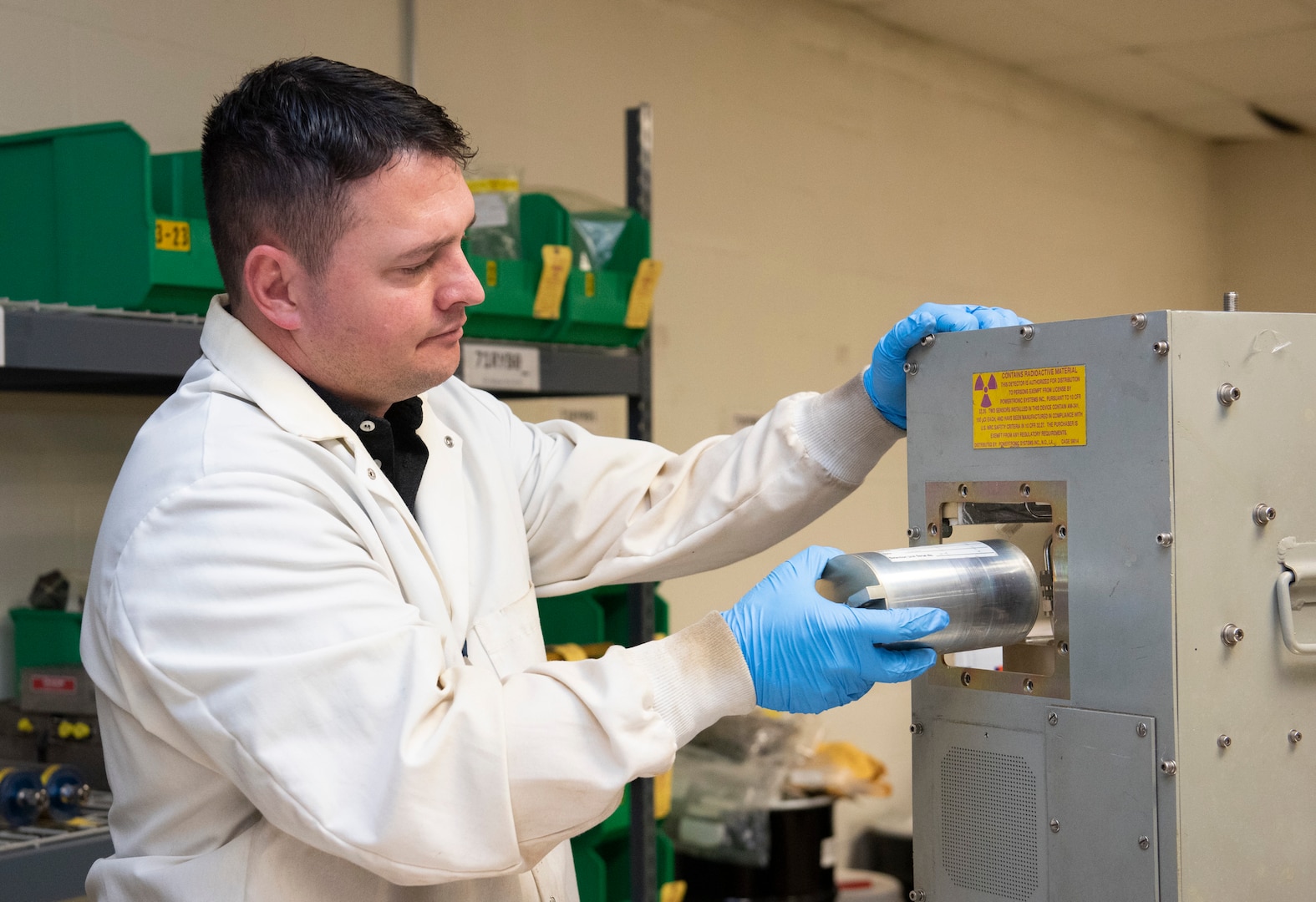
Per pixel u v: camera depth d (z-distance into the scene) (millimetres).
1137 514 897
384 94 992
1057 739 954
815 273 3576
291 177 973
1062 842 952
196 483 947
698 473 1312
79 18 2084
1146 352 889
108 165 1674
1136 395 896
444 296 1026
